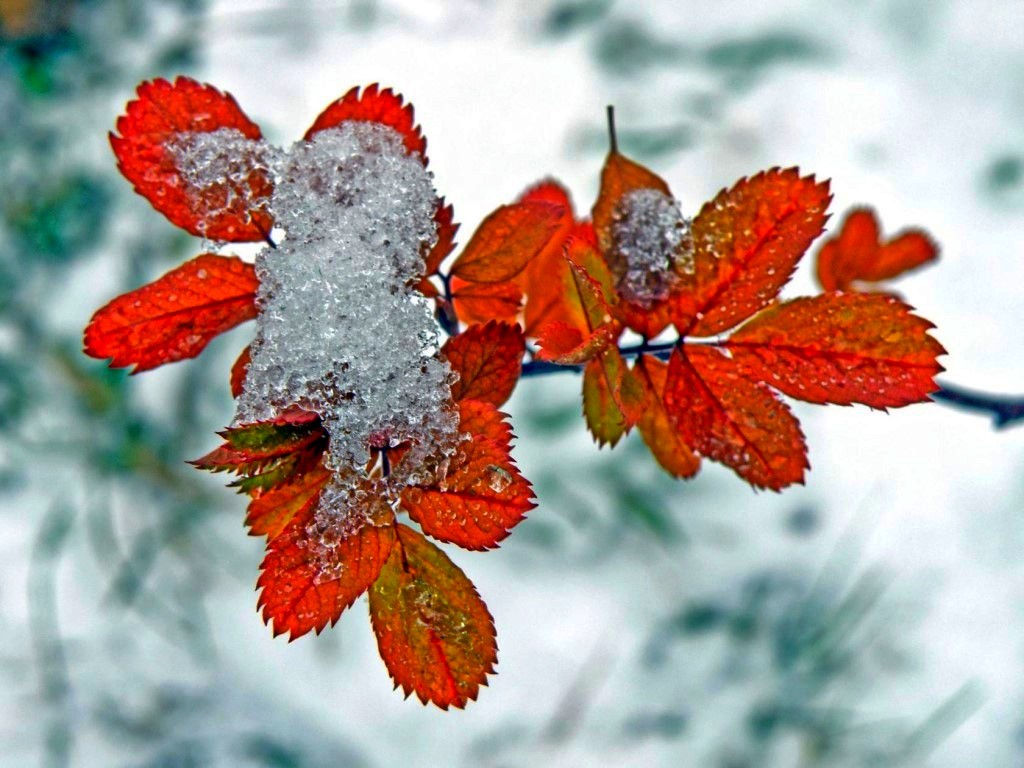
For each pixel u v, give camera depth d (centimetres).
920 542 94
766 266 41
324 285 40
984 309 95
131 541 94
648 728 90
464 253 41
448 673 39
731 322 41
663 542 94
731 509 96
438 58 100
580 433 96
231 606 93
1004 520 93
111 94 99
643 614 93
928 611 92
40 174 97
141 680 90
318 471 39
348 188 41
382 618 39
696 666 92
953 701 90
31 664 90
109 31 99
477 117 99
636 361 41
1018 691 89
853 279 49
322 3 101
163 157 41
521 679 91
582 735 89
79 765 88
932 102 100
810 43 102
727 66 102
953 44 101
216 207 41
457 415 40
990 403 49
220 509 95
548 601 93
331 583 39
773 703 90
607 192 42
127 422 94
